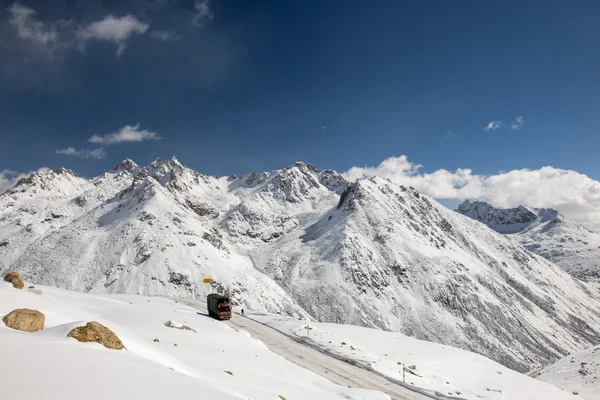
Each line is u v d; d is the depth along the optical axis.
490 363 49.34
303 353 38.16
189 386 10.32
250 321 52.69
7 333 11.41
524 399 40.22
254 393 17.38
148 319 34.56
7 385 7.91
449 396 32.66
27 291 22.42
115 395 8.50
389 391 30.77
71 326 12.85
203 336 31.53
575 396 44.50
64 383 8.52
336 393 24.28
